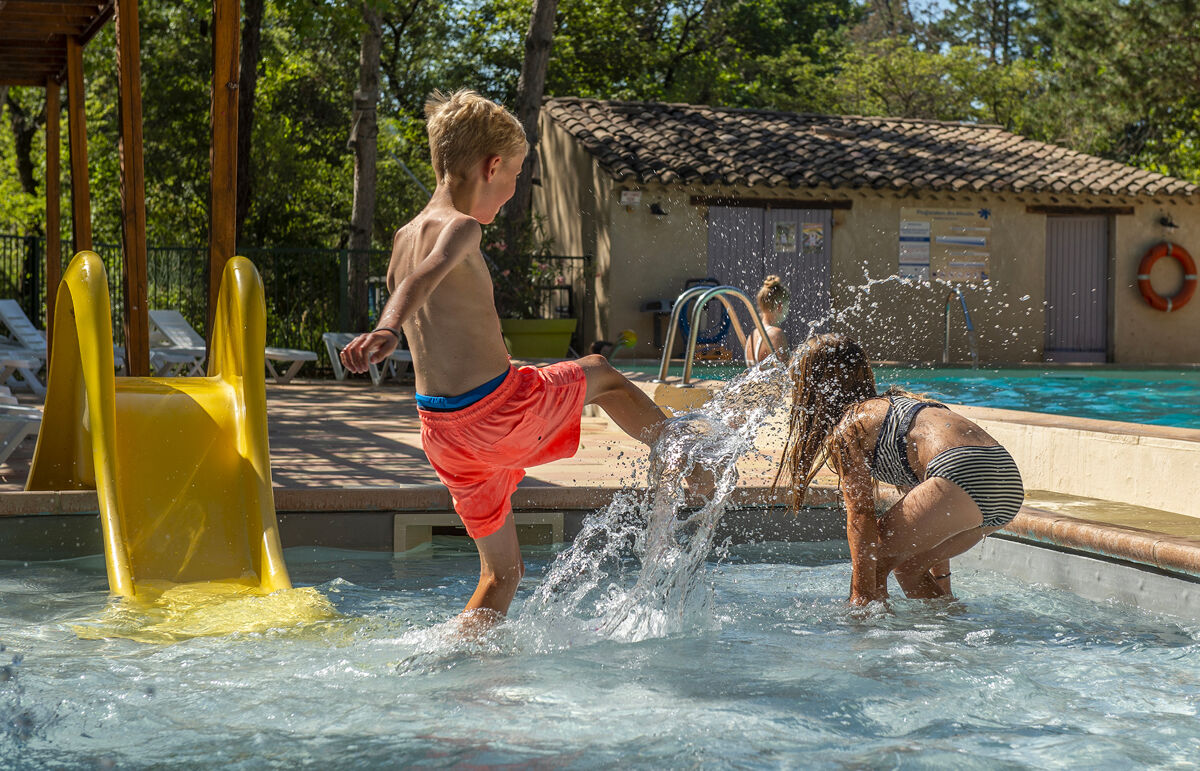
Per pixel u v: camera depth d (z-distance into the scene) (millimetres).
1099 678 2791
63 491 4492
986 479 3305
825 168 16859
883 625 3398
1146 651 3080
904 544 3389
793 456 3664
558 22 28375
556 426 3045
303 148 23219
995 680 2756
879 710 2504
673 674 2811
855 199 16984
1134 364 16250
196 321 15227
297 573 4238
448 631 3203
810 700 2574
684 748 2227
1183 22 20688
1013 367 15445
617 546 4836
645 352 16391
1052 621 3467
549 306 17922
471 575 4219
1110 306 17922
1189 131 25828
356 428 8008
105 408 4066
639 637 3234
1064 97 24375
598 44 29016
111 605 3527
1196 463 4285
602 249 16672
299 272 15227
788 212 16859
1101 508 4422
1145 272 17656
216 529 4098
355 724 2389
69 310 4664
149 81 21266
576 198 18000
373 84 15117
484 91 27703
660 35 32562
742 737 2305
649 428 3281
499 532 3293
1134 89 21938
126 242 6586
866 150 17906
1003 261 17422
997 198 17297
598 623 3357
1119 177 17750
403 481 5273
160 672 2809
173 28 21328
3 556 4379
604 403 3246
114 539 3809
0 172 27891
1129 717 2463
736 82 32562
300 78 25594
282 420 8617
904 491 3885
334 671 2834
